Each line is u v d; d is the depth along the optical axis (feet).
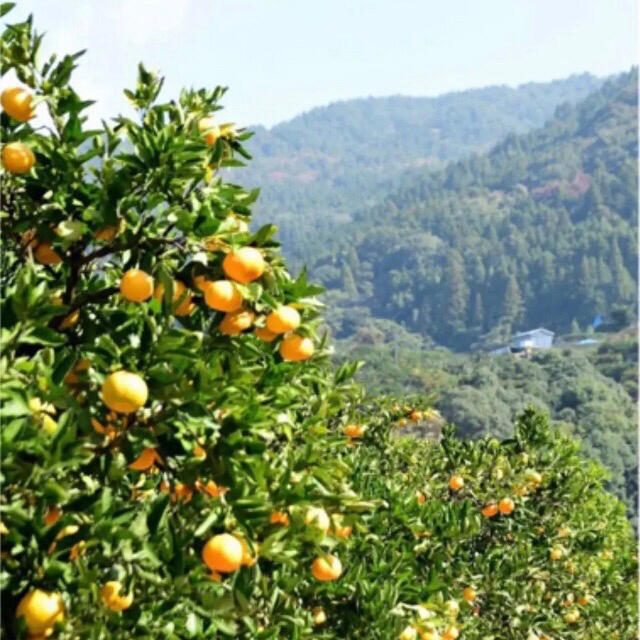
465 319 478.18
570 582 31.27
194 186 12.62
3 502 9.75
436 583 20.17
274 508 12.10
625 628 33.94
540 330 414.82
